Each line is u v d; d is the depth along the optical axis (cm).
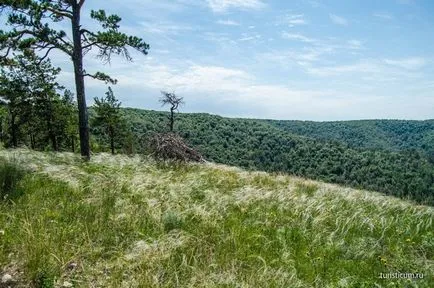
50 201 827
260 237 719
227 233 725
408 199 1243
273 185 1273
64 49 1772
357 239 752
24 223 636
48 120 3281
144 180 1126
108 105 4447
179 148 1727
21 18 1666
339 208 974
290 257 642
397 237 787
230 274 541
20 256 532
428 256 708
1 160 1223
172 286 509
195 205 873
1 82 2991
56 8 1761
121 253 582
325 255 668
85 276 512
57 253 546
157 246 616
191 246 638
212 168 1589
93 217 740
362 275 607
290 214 892
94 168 1355
